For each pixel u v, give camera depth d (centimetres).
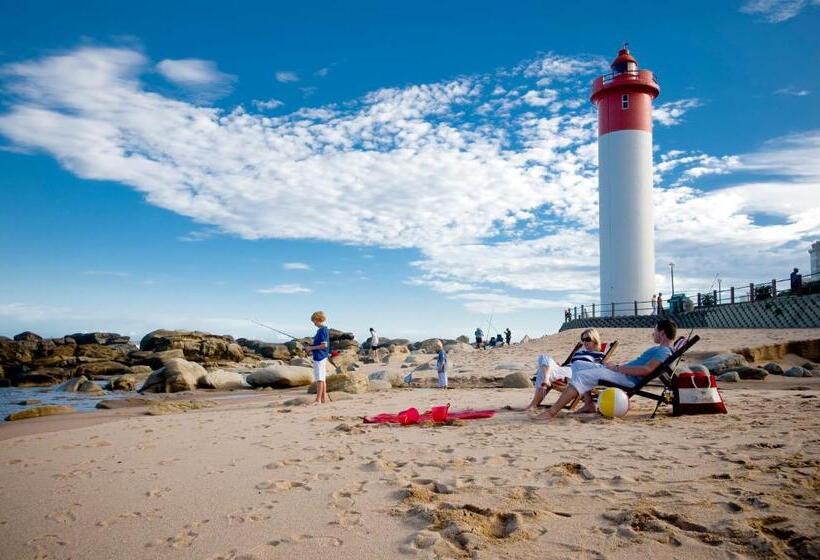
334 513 332
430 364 2480
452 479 391
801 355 1777
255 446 564
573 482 373
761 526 277
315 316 1063
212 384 1912
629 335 2389
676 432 545
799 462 397
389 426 664
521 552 261
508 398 1014
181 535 308
